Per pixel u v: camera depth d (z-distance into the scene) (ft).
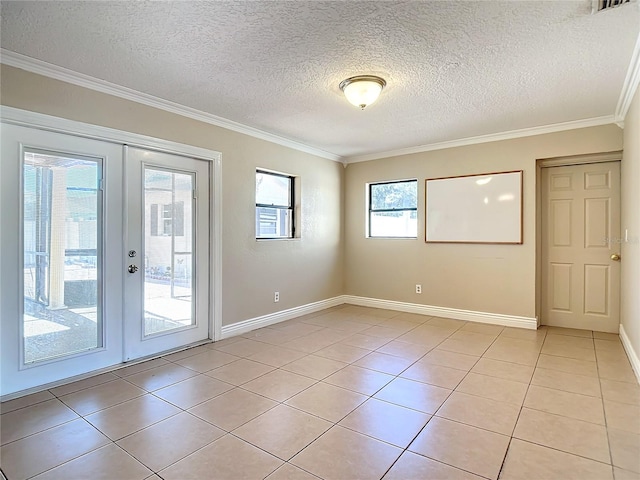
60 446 6.25
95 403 7.79
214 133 12.13
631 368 9.69
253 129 13.32
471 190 14.79
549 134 13.12
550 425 6.89
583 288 13.57
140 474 5.55
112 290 9.79
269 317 14.30
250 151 13.44
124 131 9.79
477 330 13.47
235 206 12.91
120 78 9.01
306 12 6.33
